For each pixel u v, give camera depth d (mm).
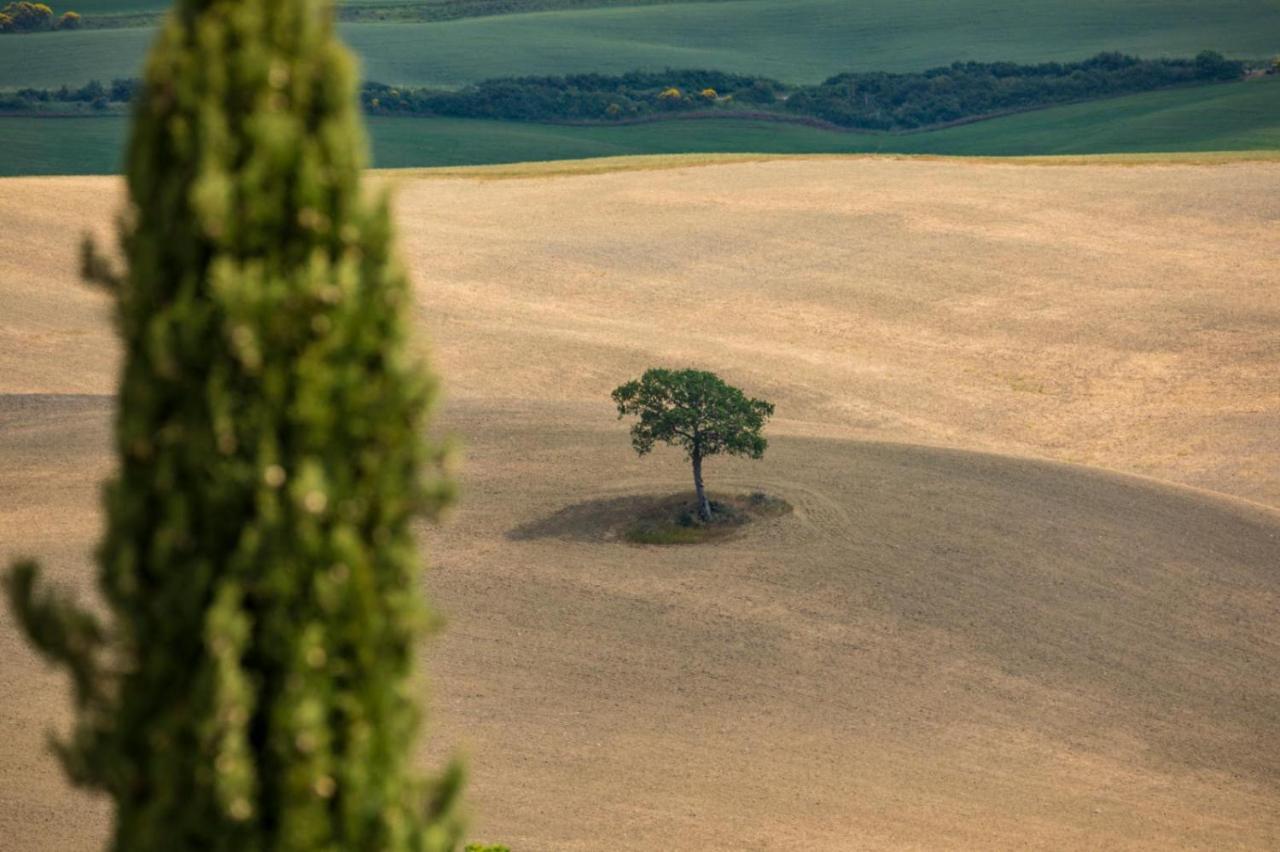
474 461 83000
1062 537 71000
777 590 63000
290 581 15875
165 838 16062
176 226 15570
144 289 15719
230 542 15953
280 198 15680
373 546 16672
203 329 15430
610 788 45219
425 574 64625
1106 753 50125
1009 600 63000
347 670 16359
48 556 66000
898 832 42875
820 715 51812
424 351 17062
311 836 16156
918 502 74938
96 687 16750
